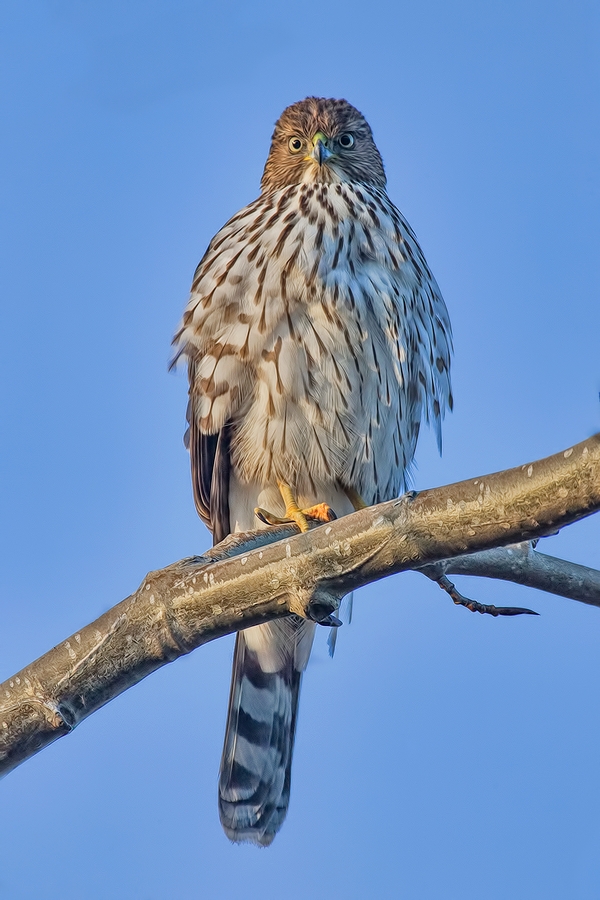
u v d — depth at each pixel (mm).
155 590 6379
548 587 7531
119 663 6324
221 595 6305
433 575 7398
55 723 6203
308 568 6227
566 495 5570
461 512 5902
